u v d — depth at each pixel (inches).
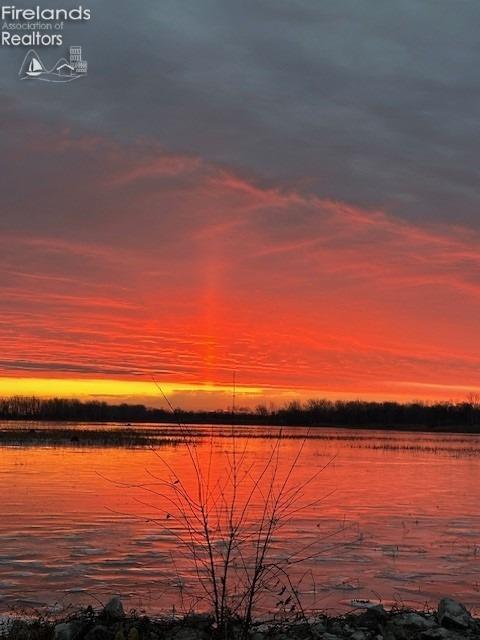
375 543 647.1
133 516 744.3
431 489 1141.1
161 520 721.0
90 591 467.2
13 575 509.4
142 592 463.8
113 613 368.8
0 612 411.5
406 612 406.3
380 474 1402.6
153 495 919.7
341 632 360.2
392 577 523.2
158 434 3112.7
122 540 630.5
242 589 465.7
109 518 741.3
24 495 930.1
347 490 1088.2
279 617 397.4
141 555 570.6
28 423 5423.2
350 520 777.6
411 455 2111.2
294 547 614.5
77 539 633.6
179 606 427.2
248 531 671.1
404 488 1149.1
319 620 384.5
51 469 1331.2
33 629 350.9
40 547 600.1
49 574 510.6
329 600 456.4
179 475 1206.3
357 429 5979.3
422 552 610.9
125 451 1923.0
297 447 2404.0
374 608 387.2
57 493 950.4
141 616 390.6
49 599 447.5
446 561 578.2
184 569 524.1
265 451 2023.9
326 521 761.0
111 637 338.0
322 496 988.6
